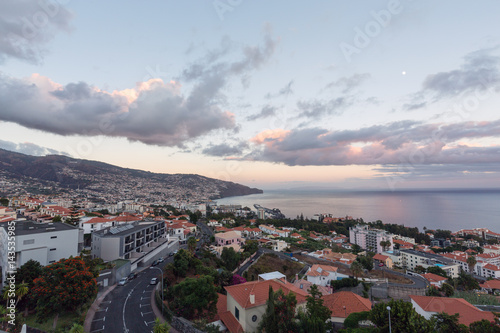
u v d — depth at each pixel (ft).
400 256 406.62
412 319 77.25
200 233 400.06
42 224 184.55
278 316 81.66
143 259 201.77
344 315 109.91
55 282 98.94
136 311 115.14
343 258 301.22
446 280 270.67
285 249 348.59
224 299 122.93
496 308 130.93
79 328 86.43
